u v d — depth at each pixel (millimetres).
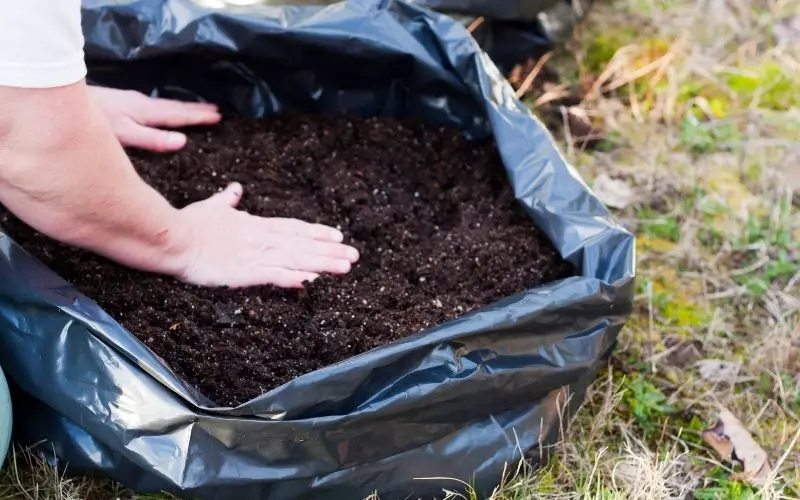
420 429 1374
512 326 1394
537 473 1510
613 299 1487
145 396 1284
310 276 1632
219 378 1470
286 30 1825
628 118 2221
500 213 1799
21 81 1160
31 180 1287
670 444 1613
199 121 1937
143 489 1362
